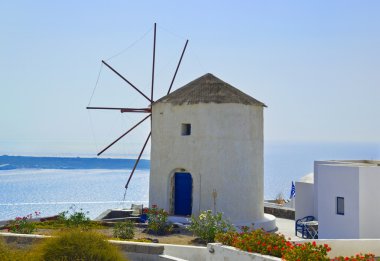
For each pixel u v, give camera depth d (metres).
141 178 99.00
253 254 13.05
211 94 23.41
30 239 15.80
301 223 22.69
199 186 22.86
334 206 20.59
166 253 15.80
